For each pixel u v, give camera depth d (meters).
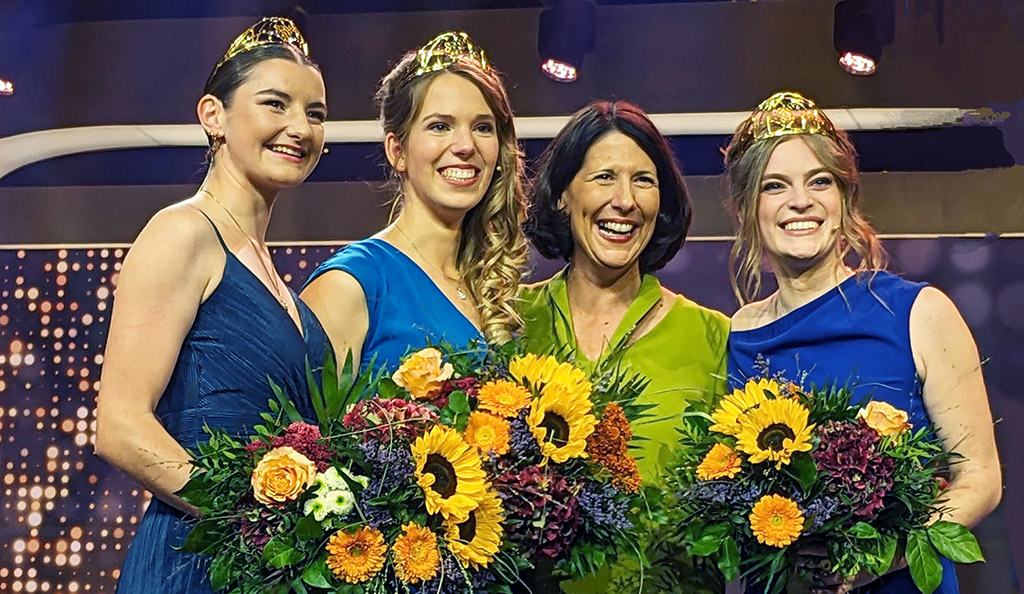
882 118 4.38
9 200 4.71
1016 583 4.14
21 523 4.62
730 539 2.16
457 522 1.96
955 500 2.44
